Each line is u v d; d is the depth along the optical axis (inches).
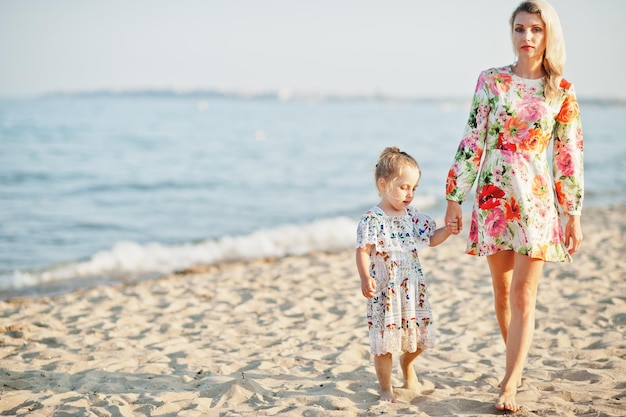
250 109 6309.1
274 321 236.4
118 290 305.7
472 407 139.0
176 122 2694.4
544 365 170.4
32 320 240.7
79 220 571.5
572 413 132.3
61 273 371.2
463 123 3235.7
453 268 324.2
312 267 347.6
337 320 237.6
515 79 142.9
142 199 706.2
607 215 517.7
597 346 187.8
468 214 560.7
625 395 143.4
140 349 200.8
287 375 169.6
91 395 155.1
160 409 145.4
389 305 141.2
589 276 283.3
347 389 155.3
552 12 140.0
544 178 140.7
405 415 132.1
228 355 193.3
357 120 3501.5
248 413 139.4
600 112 5831.7
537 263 138.9
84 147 1316.4
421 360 181.8
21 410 148.3
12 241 479.5
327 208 654.5
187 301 271.6
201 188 800.9
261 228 539.5
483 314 235.9
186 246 442.3
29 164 978.1
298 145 1569.9
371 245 145.4
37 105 5615.2
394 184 143.6
